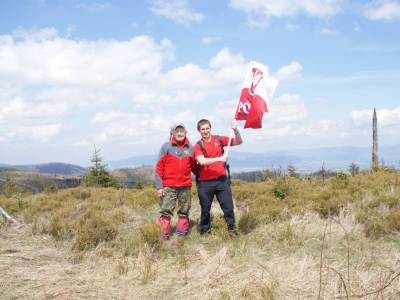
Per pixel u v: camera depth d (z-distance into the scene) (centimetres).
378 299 315
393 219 543
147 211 821
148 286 385
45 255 488
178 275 413
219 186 560
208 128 554
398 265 396
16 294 360
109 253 498
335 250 467
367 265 402
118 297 359
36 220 650
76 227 586
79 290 373
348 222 582
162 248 507
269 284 365
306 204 743
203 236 569
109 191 1154
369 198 714
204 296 352
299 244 505
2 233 600
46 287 379
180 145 575
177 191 574
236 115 577
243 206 805
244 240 521
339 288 343
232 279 388
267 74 571
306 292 346
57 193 1122
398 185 834
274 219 665
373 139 1942
